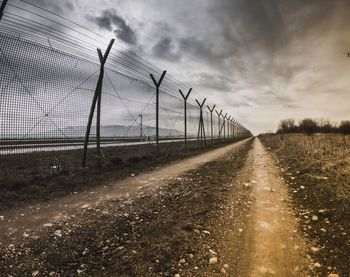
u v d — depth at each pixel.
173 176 10.62
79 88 10.03
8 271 3.61
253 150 26.52
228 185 9.06
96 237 4.71
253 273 3.67
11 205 6.28
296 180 9.38
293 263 3.92
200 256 4.10
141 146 29.02
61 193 7.49
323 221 5.38
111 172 10.86
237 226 5.34
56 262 3.86
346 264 3.76
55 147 10.76
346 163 10.06
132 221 5.50
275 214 6.05
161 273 3.63
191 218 5.72
